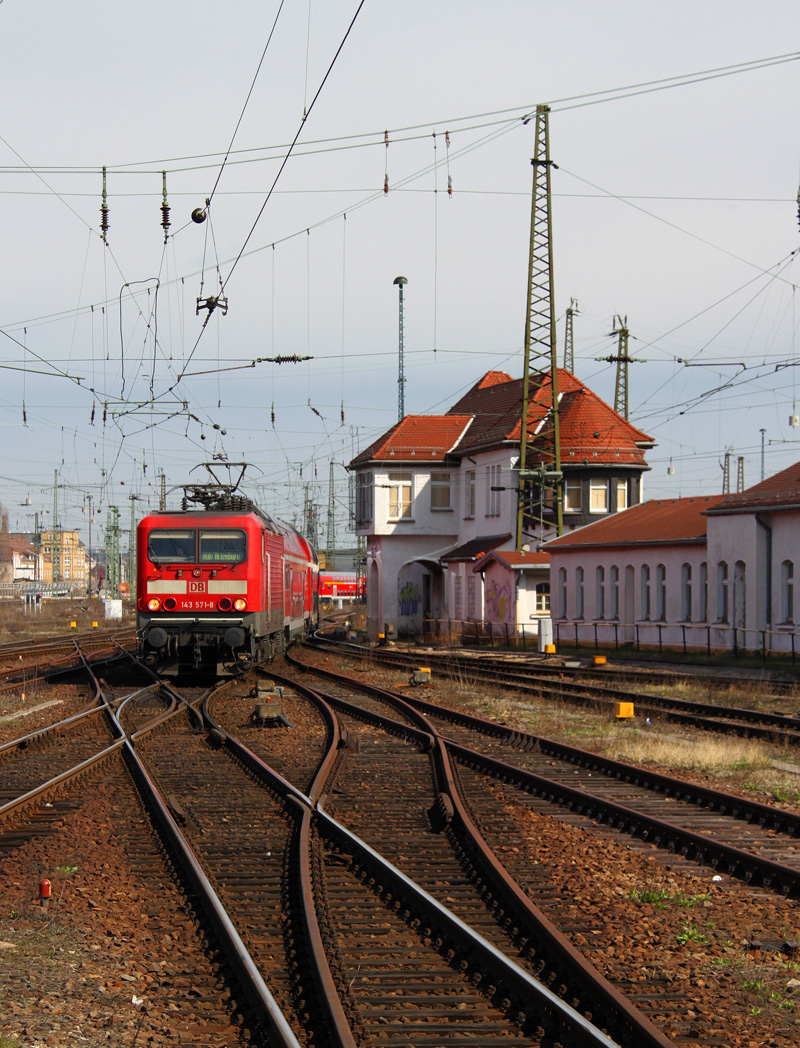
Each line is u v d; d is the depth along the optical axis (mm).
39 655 53656
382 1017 8148
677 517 49312
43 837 14023
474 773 18906
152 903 11258
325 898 10992
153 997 8633
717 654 42406
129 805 16094
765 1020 8227
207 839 13883
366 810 15766
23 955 9406
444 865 12680
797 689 30141
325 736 23594
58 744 22516
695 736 23438
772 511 39688
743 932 10273
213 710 28109
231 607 34031
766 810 14914
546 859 12914
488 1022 8102
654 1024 7957
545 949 9430
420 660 45219
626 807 15875
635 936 10062
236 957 9055
